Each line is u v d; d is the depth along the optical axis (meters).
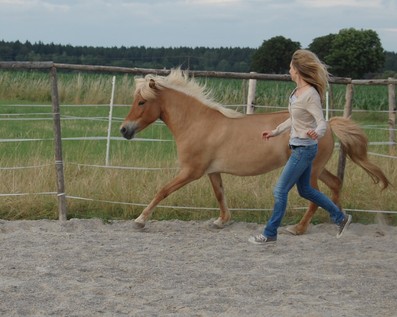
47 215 9.42
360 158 8.64
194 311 5.62
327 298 6.05
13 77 30.09
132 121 8.66
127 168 9.89
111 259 7.22
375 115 22.02
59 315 5.48
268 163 8.50
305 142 7.39
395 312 5.68
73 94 27.20
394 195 9.88
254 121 8.57
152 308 5.69
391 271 6.99
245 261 7.29
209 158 8.58
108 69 9.13
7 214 9.38
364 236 8.74
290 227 8.78
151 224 9.04
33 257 7.21
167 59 43.00
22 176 9.98
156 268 6.91
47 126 18.14
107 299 5.89
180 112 8.63
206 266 7.06
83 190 9.74
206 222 9.07
